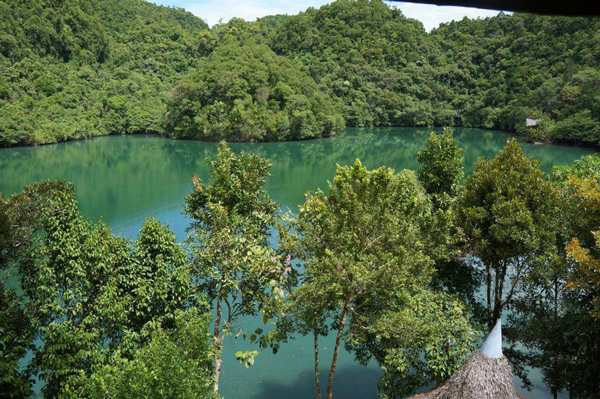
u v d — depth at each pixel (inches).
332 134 4269.2
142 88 4662.9
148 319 591.5
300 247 550.0
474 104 4955.7
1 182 2070.6
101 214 1565.0
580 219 614.5
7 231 580.7
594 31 4232.3
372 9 6097.4
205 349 467.2
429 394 402.6
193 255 636.7
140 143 3646.7
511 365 673.6
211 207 622.5
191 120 3897.6
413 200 567.5
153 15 6658.5
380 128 4965.6
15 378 505.4
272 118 3786.9
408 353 538.6
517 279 670.5
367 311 546.9
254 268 564.7
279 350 807.1
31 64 4020.7
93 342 556.1
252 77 3978.8
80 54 4717.0
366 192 536.7
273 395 683.4
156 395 386.9
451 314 603.2
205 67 4119.1
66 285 585.0
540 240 623.2
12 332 528.1
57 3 4633.4
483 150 3245.6
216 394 442.3
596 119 3046.3
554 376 618.2
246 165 689.0
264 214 665.6
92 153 3068.4
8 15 4104.3
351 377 737.0
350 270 473.4
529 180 662.5
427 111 5054.1
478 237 671.1
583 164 802.2
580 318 564.7
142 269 600.4
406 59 5693.9
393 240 515.2
